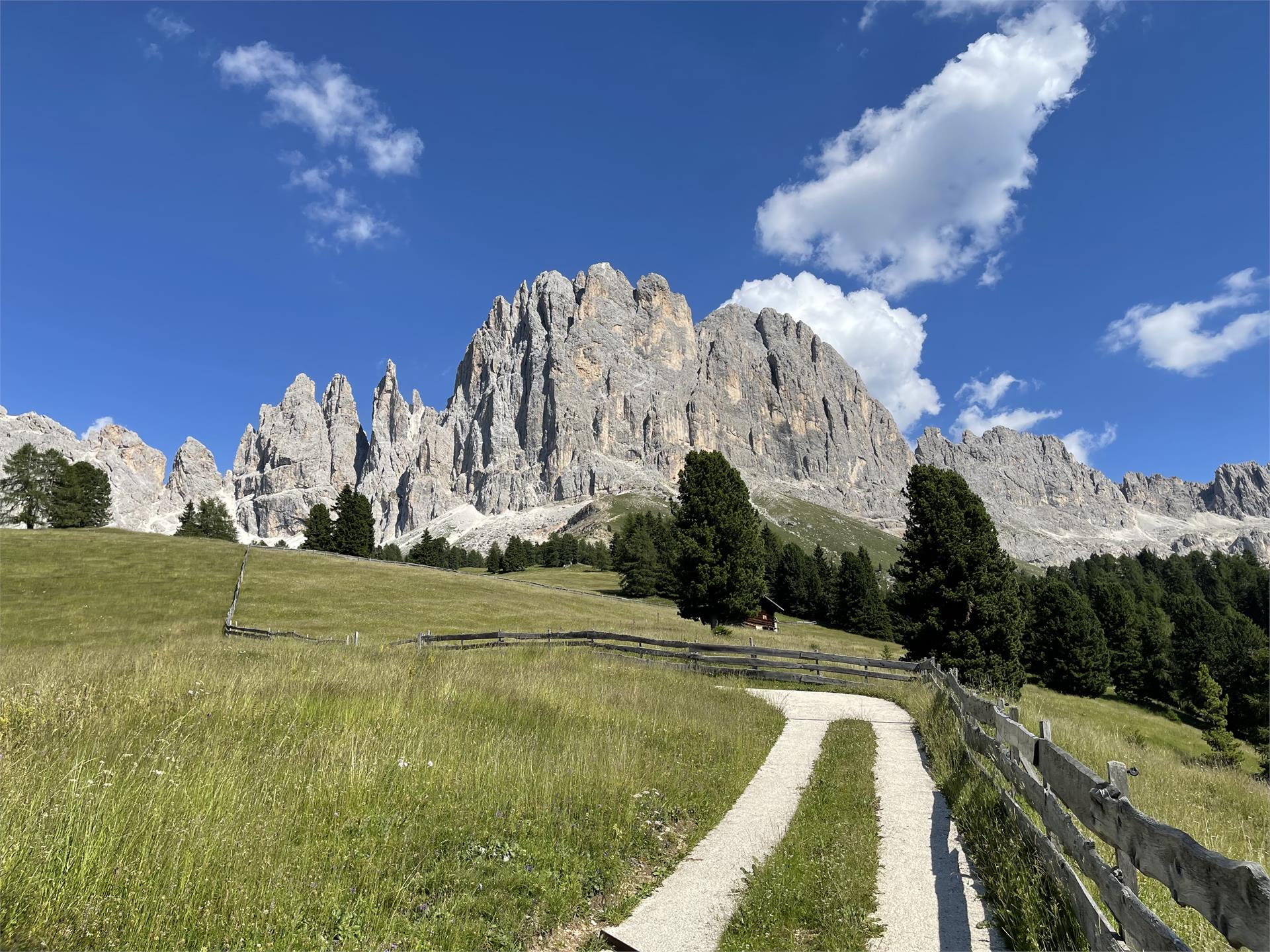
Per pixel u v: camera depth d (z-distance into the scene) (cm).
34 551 5919
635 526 13050
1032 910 588
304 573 6362
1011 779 840
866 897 700
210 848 656
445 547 16175
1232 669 6372
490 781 961
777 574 11319
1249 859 922
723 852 870
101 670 1616
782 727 1677
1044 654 6725
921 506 3497
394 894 652
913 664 2394
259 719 1174
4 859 568
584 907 702
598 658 2667
